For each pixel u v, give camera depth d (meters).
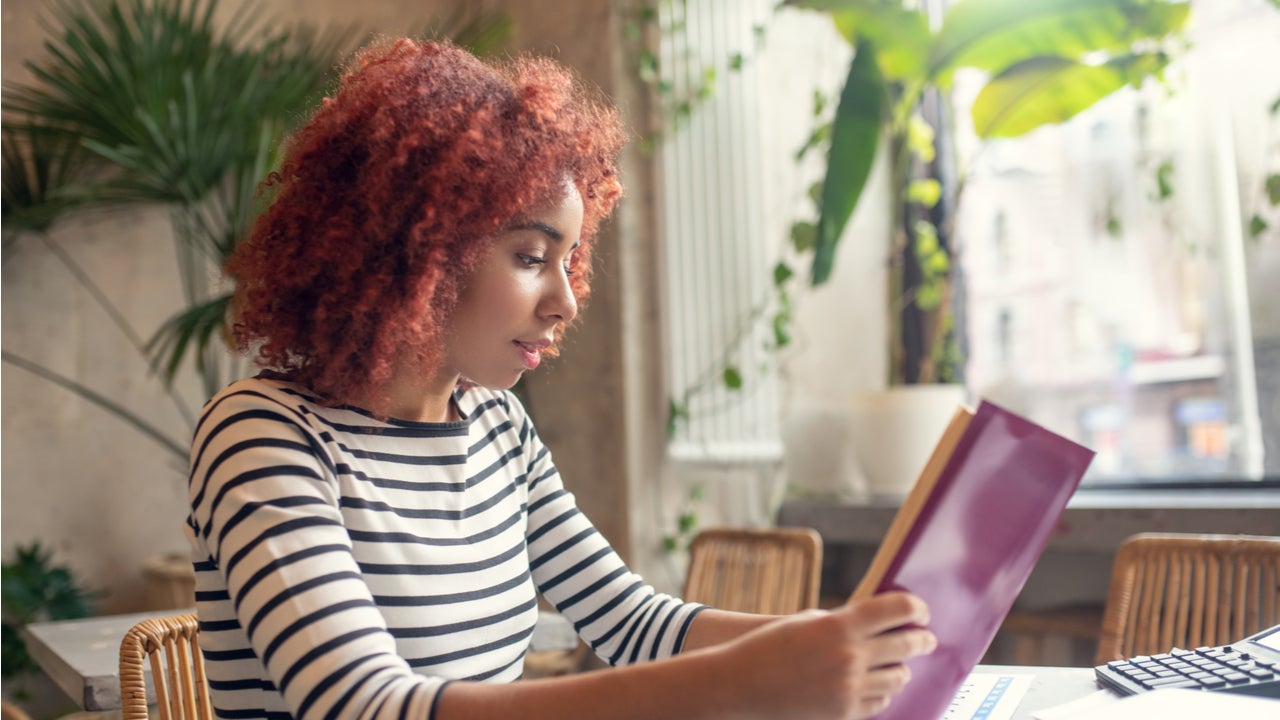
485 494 1.01
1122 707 0.86
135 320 3.22
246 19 3.39
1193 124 2.80
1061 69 2.75
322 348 0.92
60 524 3.09
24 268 3.08
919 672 0.73
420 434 0.97
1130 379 2.92
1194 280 2.80
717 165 3.12
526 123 0.96
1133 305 2.91
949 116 3.27
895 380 3.25
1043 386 3.09
